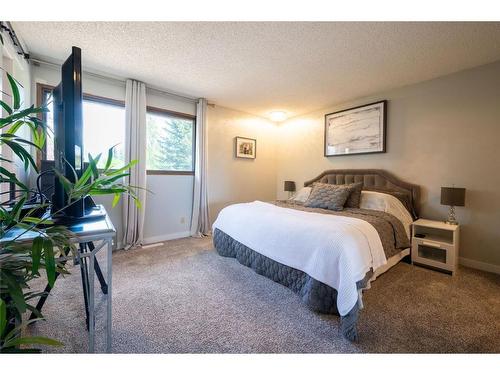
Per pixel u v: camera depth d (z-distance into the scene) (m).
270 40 2.01
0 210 0.77
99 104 2.83
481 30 1.83
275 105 3.85
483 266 2.40
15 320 0.79
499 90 2.32
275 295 1.83
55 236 0.81
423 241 2.42
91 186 0.89
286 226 1.94
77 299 1.74
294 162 4.47
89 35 1.98
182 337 1.35
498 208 2.34
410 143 2.95
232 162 4.15
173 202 3.48
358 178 3.39
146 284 1.99
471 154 2.49
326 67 2.50
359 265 1.51
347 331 1.35
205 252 2.84
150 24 1.82
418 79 2.77
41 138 1.06
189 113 3.58
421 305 1.71
